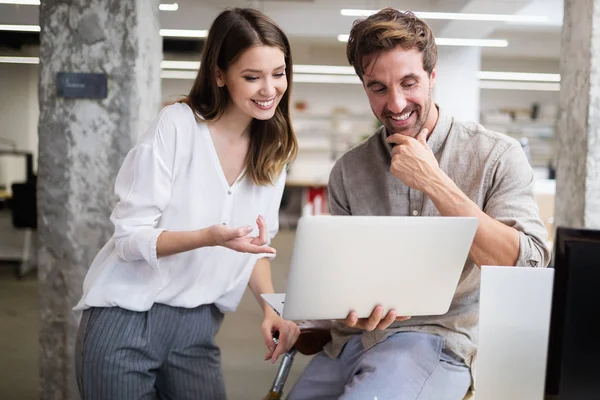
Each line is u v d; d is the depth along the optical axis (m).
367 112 12.95
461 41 8.46
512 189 1.68
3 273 7.03
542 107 12.51
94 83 3.04
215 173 1.78
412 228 1.30
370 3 7.83
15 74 9.10
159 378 1.93
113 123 3.06
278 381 1.88
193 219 1.78
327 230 1.26
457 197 1.51
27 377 3.66
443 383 1.63
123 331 1.75
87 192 3.09
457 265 1.38
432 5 7.40
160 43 3.41
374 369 1.60
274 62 1.65
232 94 1.69
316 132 12.82
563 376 0.98
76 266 3.11
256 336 4.64
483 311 1.30
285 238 10.33
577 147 2.94
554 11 7.78
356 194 1.88
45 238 3.11
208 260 1.82
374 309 1.40
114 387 1.75
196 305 1.83
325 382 1.84
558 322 0.99
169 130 1.71
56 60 3.05
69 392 3.13
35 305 5.51
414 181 1.54
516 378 1.30
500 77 11.76
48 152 3.09
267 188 1.92
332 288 1.34
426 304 1.43
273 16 8.62
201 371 1.93
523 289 1.29
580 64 2.91
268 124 1.82
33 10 6.43
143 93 3.13
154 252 1.63
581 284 0.97
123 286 1.75
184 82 11.80
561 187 3.12
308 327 1.92
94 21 3.03
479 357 1.31
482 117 12.46
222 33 1.66
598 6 2.79
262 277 2.05
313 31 8.70
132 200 1.69
